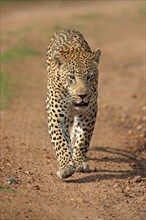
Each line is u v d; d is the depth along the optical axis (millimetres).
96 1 59594
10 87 23828
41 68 28219
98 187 13812
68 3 58375
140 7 51719
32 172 14383
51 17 44156
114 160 16328
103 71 29156
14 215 11203
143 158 17016
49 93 14641
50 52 15547
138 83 26797
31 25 39500
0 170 14133
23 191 12820
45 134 18078
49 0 59562
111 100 23969
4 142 16625
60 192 13250
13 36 35188
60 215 11719
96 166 15461
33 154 15859
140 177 14508
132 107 23156
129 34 40094
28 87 24484
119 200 13156
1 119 19297
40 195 12805
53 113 14430
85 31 39719
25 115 20234
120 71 29406
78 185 13836
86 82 13938
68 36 15398
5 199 12008
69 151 14195
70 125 15719
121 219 12102
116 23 44125
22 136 17531
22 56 30031
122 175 14953
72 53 14258
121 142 18469
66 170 13852
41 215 11500
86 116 14656
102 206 12711
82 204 12648
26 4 56031
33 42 33875
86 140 14836
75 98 13859
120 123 21125
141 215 12438
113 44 36438
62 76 14133
